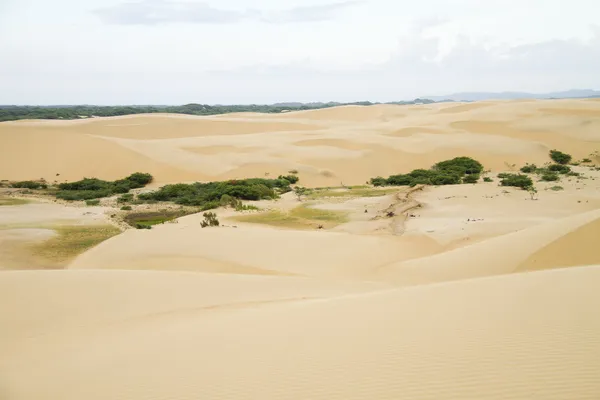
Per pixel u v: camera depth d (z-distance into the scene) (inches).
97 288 624.1
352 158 2746.1
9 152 2701.8
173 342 375.2
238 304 548.1
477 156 2763.3
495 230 1153.4
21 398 300.0
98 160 2628.0
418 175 2321.6
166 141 3115.2
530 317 311.3
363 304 420.8
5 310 534.9
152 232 1139.9
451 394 223.1
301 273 835.4
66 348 410.9
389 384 241.8
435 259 832.9
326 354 294.7
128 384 293.0
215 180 2429.9
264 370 283.6
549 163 2647.6
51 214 1637.6
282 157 2751.0
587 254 686.5
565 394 212.1
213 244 1010.1
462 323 317.4
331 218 1475.1
